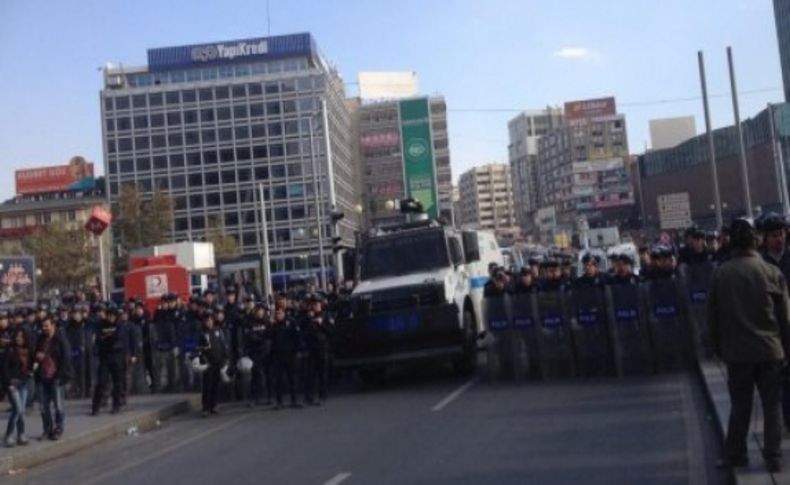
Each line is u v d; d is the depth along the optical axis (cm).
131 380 2039
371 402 1569
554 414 1234
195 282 4062
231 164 11112
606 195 13025
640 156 13212
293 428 1362
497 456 986
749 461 755
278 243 10931
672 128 14512
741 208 10125
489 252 2327
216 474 1048
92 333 2055
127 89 11250
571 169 14675
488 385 1630
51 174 11962
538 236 9431
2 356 1430
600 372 1603
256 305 1736
